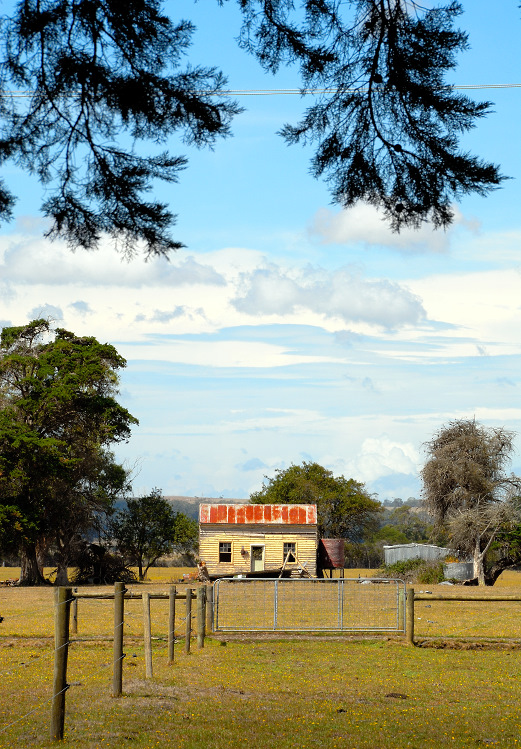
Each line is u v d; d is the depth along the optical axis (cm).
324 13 1262
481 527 8025
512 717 1656
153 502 10631
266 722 1574
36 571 8556
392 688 1959
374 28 1271
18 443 7581
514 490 8269
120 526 10600
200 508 8069
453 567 8019
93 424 8462
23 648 2539
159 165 1312
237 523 7988
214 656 2391
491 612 3966
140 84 1233
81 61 1223
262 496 12719
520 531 8075
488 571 8481
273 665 2259
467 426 8444
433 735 1491
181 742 1392
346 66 1312
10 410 8056
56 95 1266
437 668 2253
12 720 1527
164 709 1656
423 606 4259
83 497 9038
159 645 2594
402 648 2633
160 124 1293
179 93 1264
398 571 8356
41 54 1239
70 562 8825
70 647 2552
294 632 2919
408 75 1262
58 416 8388
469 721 1612
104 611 3753
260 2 1249
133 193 1303
